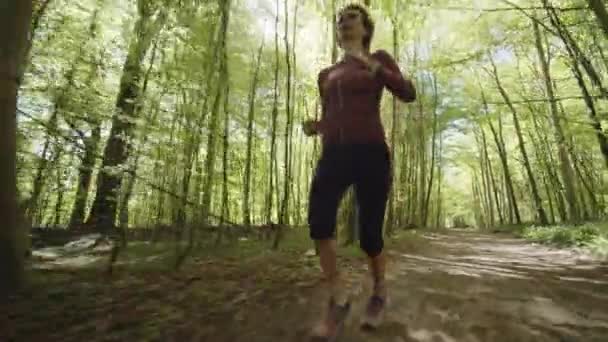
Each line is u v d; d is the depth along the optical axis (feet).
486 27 30.09
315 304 7.79
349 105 6.20
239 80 27.86
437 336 5.89
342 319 5.96
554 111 31.58
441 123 59.36
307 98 31.09
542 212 48.83
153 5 13.96
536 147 54.13
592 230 23.90
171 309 7.49
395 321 6.60
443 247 24.81
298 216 42.73
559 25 20.54
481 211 113.80
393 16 19.22
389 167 6.45
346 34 6.66
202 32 14.84
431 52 31.71
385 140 6.40
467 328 6.26
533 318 6.87
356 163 6.08
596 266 13.99
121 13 19.33
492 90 52.29
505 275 11.82
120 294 8.70
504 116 57.72
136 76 14.93
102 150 16.63
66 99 15.19
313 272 11.98
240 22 24.14
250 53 27.71
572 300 8.30
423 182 56.95
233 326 6.42
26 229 8.61
